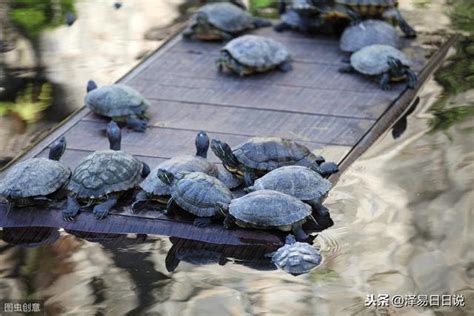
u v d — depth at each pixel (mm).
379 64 10047
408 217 7488
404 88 10023
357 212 7566
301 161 7918
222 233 7230
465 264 6820
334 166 8102
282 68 10500
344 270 6781
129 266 6922
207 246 7145
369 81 10180
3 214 7555
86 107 9523
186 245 7168
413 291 6500
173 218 7422
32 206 7586
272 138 8023
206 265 6918
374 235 7234
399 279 6652
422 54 11016
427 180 8086
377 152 8625
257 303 6398
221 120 9250
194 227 7289
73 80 10805
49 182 7535
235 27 11602
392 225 7375
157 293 6551
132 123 9031
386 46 10344
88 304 6422
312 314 6258
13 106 10086
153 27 12719
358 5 11211
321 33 11766
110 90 9203
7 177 7613
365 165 8352
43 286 6676
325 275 6727
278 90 9984
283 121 9203
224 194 7352
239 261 6969
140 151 8531
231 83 10195
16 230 7422
